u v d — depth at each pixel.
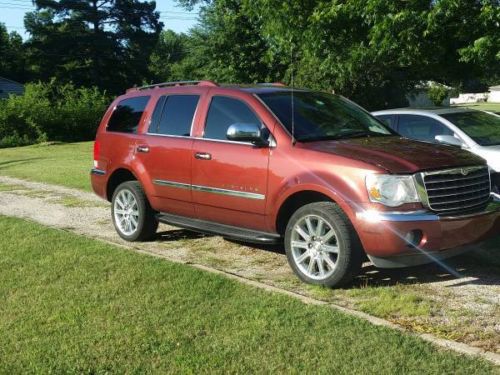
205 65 25.69
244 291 5.34
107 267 6.17
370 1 10.13
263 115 6.13
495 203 5.68
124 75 62.44
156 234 8.01
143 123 7.51
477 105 65.19
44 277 5.89
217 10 23.39
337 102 6.90
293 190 5.66
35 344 4.34
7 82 56.00
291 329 4.46
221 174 6.32
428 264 6.26
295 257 5.76
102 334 4.47
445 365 3.83
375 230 5.13
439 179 5.28
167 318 4.77
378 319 4.66
